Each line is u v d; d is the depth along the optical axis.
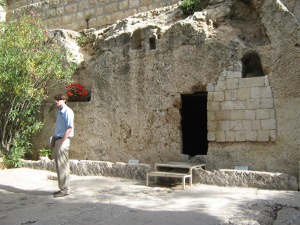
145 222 4.52
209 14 7.48
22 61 8.39
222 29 7.23
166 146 7.66
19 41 8.55
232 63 6.96
